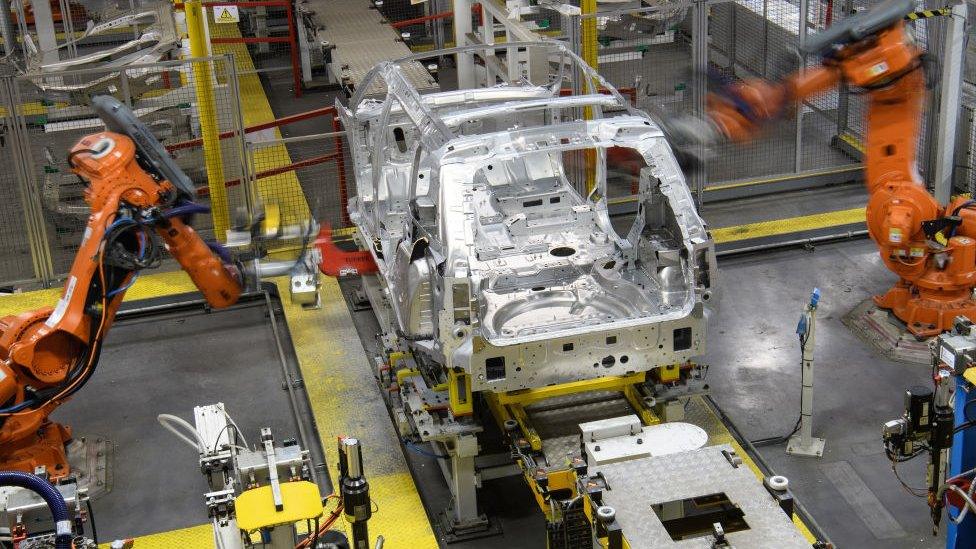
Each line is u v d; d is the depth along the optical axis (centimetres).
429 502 979
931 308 1155
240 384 1169
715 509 668
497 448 982
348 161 1681
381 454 1030
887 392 1098
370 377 1152
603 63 1712
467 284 854
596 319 943
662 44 1767
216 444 771
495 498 974
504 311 990
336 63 1605
